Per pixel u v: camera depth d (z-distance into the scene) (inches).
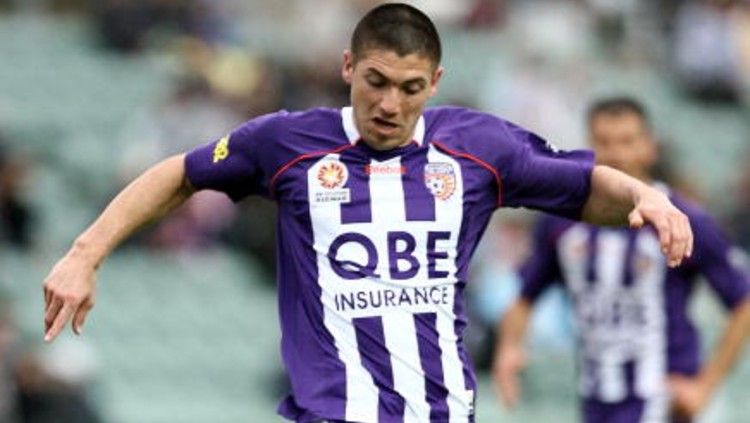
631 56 3083.2
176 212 2240.4
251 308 2201.0
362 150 866.8
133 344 2108.8
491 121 884.6
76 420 1737.2
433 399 855.1
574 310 1393.9
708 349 2180.1
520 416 2021.4
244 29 2832.2
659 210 831.1
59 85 2603.3
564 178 882.1
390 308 856.3
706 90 3019.2
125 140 2445.9
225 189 886.4
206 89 2343.8
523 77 2588.6
